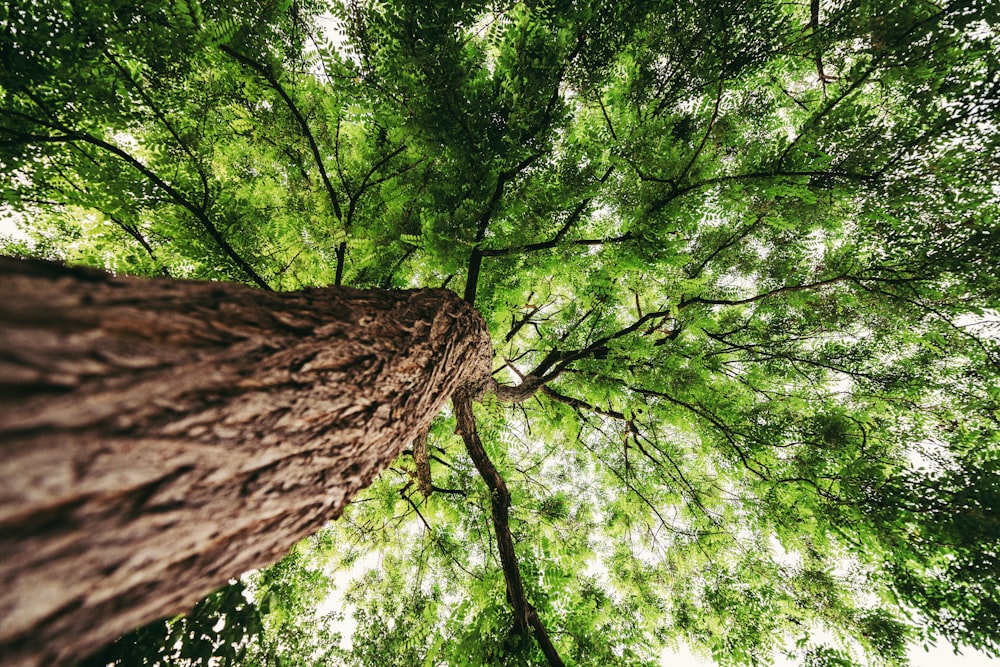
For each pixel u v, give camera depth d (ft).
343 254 13.30
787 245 17.24
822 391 18.03
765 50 10.62
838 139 10.76
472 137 10.21
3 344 2.11
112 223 12.05
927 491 12.67
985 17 8.86
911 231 12.62
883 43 9.92
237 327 3.43
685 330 18.15
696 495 20.67
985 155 9.84
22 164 9.98
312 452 3.93
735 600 19.38
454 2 8.59
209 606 9.40
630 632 15.07
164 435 2.64
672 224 12.20
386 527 22.08
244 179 13.38
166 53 9.27
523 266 14.66
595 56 10.67
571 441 24.50
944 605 12.26
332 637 18.75
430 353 6.35
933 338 13.98
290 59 10.80
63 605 2.21
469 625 12.25
